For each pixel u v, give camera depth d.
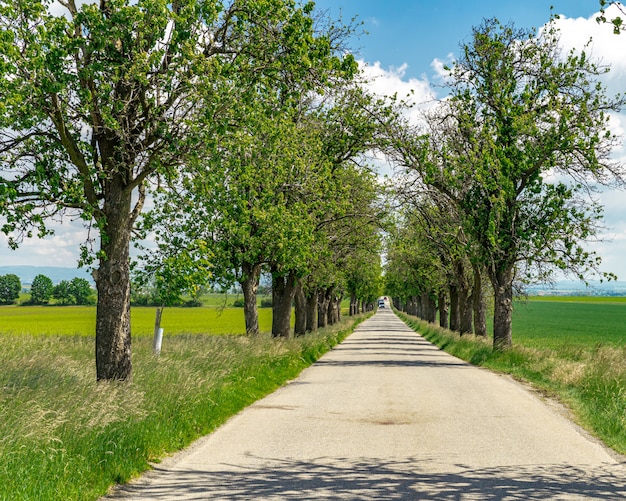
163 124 11.62
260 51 12.78
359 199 30.81
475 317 37.84
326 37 13.42
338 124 29.64
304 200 26.97
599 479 7.81
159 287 17.19
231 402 13.55
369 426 11.51
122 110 11.38
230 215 24.28
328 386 17.81
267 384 17.30
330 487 7.38
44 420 7.86
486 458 8.98
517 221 27.73
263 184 24.42
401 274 55.56
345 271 42.94
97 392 9.77
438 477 7.88
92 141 12.62
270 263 28.59
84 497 6.80
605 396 13.51
